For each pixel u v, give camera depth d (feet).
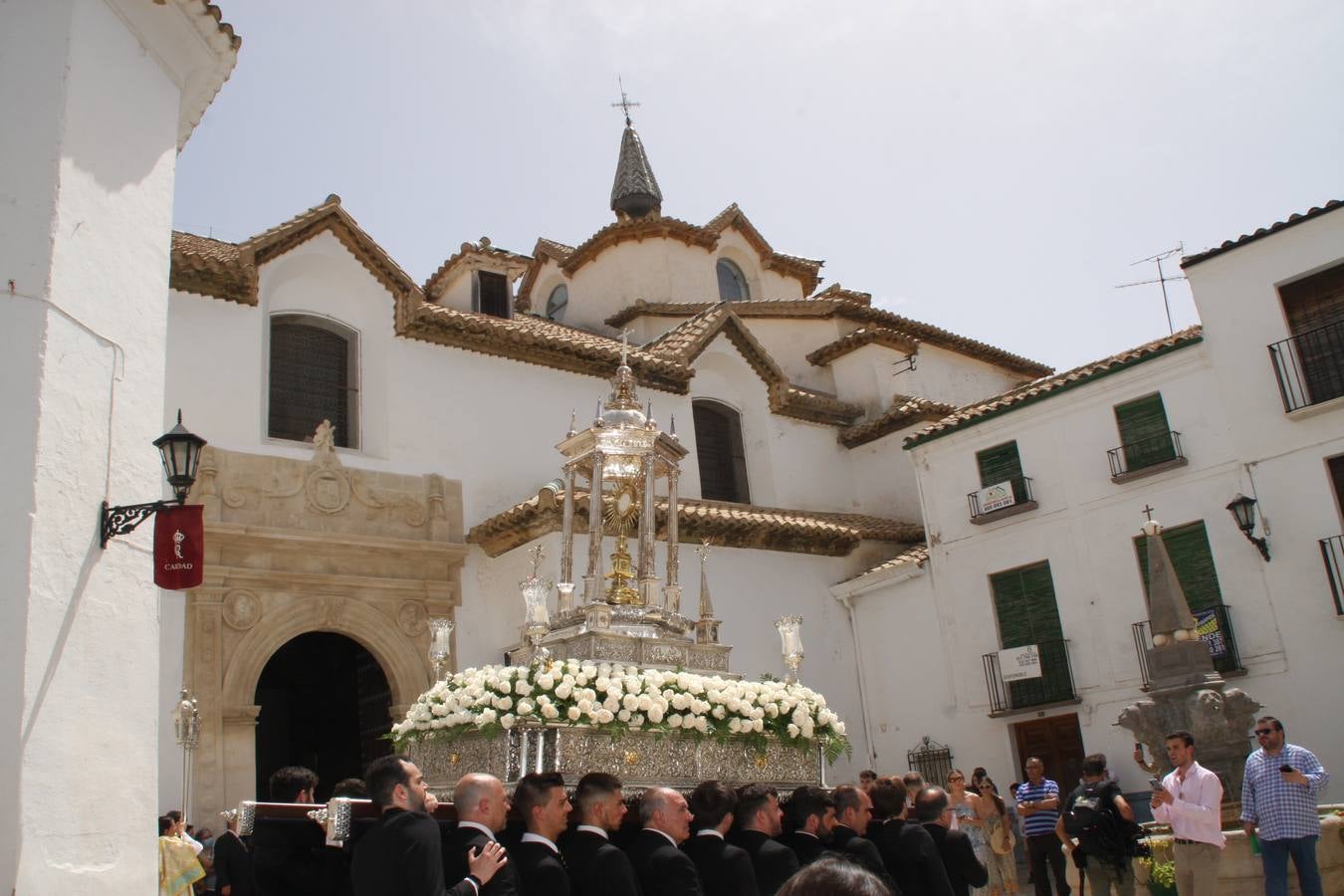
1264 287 56.54
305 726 64.49
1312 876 28.50
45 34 27.45
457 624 55.93
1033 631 61.82
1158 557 39.19
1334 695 51.62
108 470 26.55
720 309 74.23
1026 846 39.47
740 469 75.31
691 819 20.85
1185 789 29.17
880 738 67.05
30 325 25.29
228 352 53.36
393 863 16.01
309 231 57.06
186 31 31.48
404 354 59.67
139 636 26.55
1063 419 62.64
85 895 23.49
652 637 26.40
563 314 93.15
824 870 9.47
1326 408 53.42
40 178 26.37
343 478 54.49
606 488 30.83
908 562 66.85
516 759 21.20
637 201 97.04
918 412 75.20
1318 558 53.06
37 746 23.08
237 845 28.04
